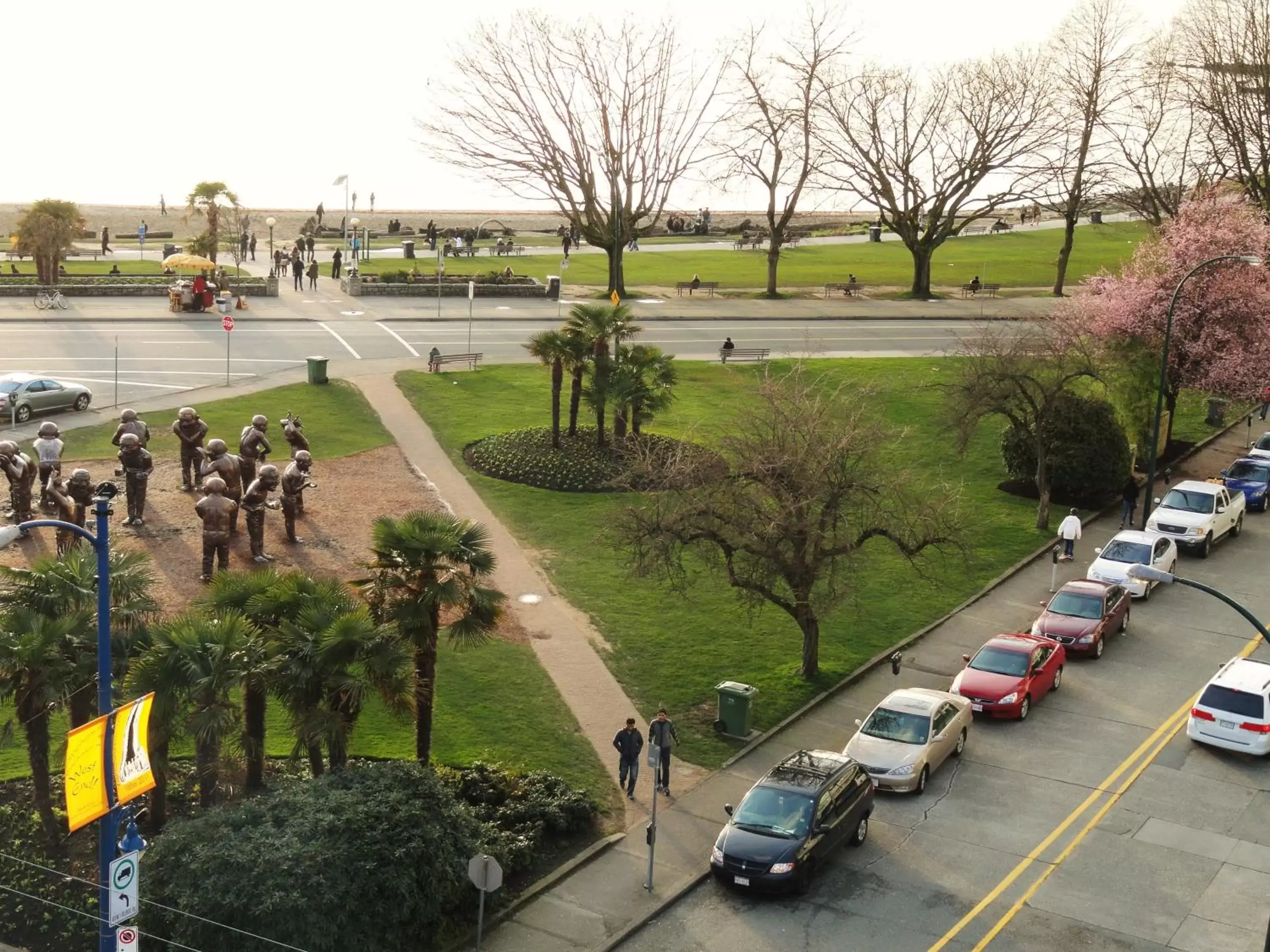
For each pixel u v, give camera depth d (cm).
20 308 7219
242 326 7050
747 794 2497
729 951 2183
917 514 3391
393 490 4522
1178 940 2225
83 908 2180
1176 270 5256
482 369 6209
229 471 3934
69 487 3781
